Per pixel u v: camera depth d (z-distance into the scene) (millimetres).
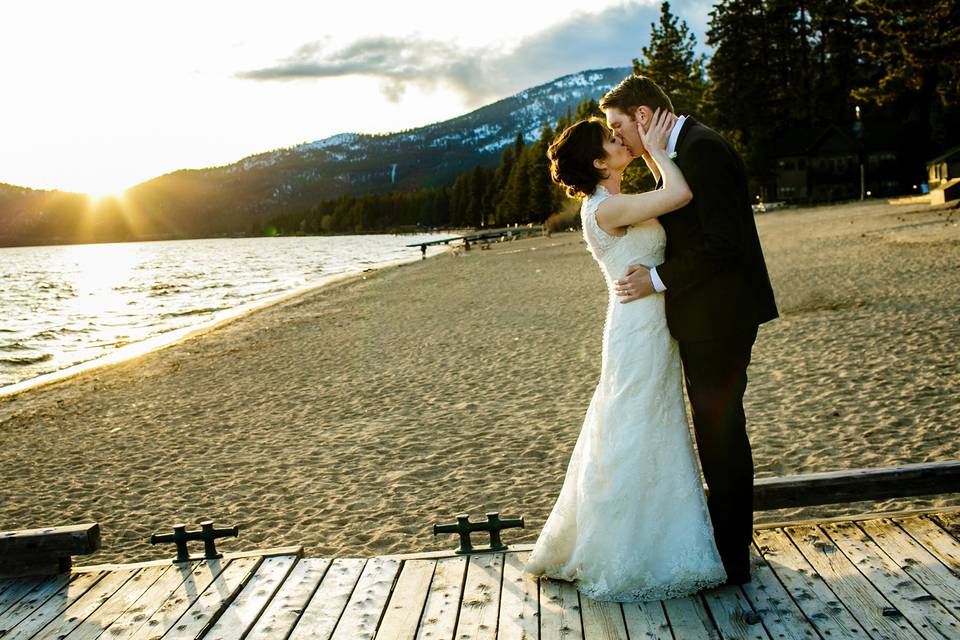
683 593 2939
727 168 2787
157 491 6734
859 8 44750
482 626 2846
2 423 10586
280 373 12391
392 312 19844
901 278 13703
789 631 2654
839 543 3260
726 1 62562
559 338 12367
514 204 99188
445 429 7770
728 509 2967
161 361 15258
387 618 2945
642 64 51375
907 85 45062
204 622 2975
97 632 2959
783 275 16250
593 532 2955
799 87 63406
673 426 2967
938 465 3395
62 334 23000
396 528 5270
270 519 5711
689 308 2918
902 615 2676
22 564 3494
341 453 7316
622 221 2904
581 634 2750
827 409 6855
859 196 59469
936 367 7668
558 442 6910
